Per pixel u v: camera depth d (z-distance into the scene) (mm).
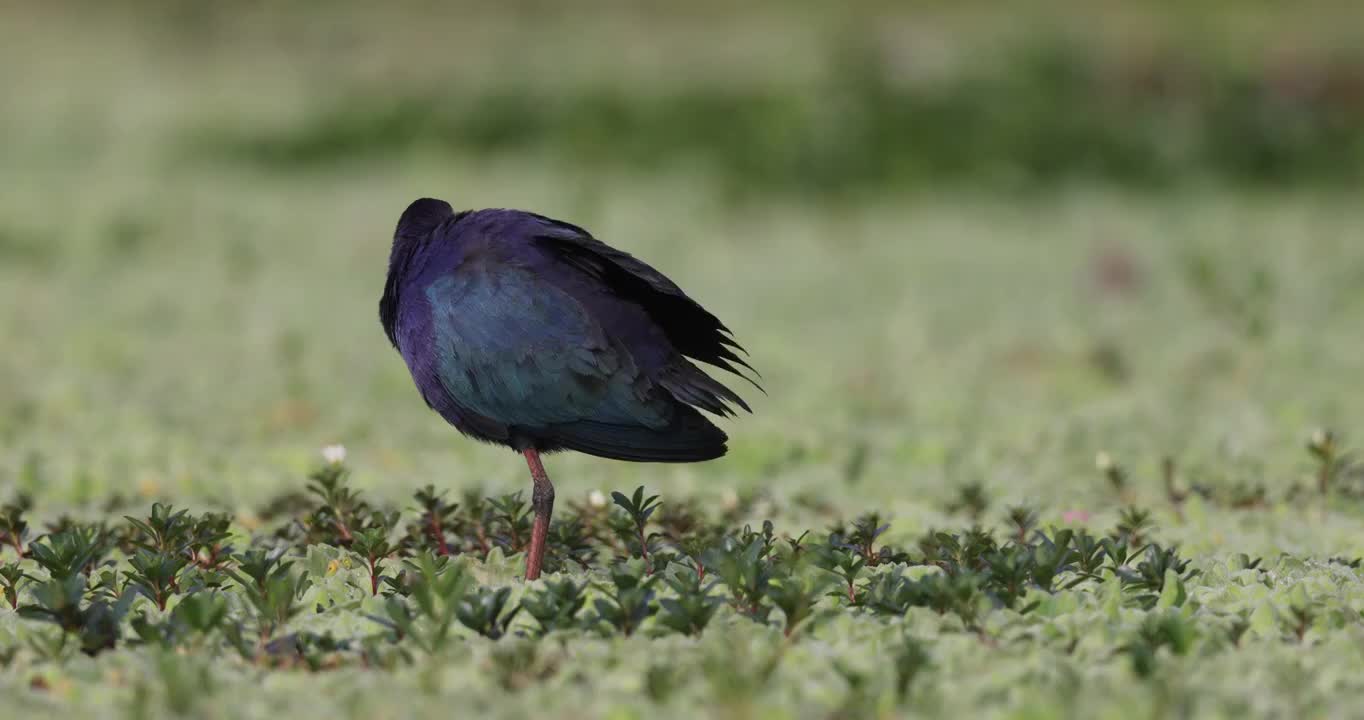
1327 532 8594
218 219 23281
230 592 6977
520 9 42031
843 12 37188
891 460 11062
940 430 11828
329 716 5348
